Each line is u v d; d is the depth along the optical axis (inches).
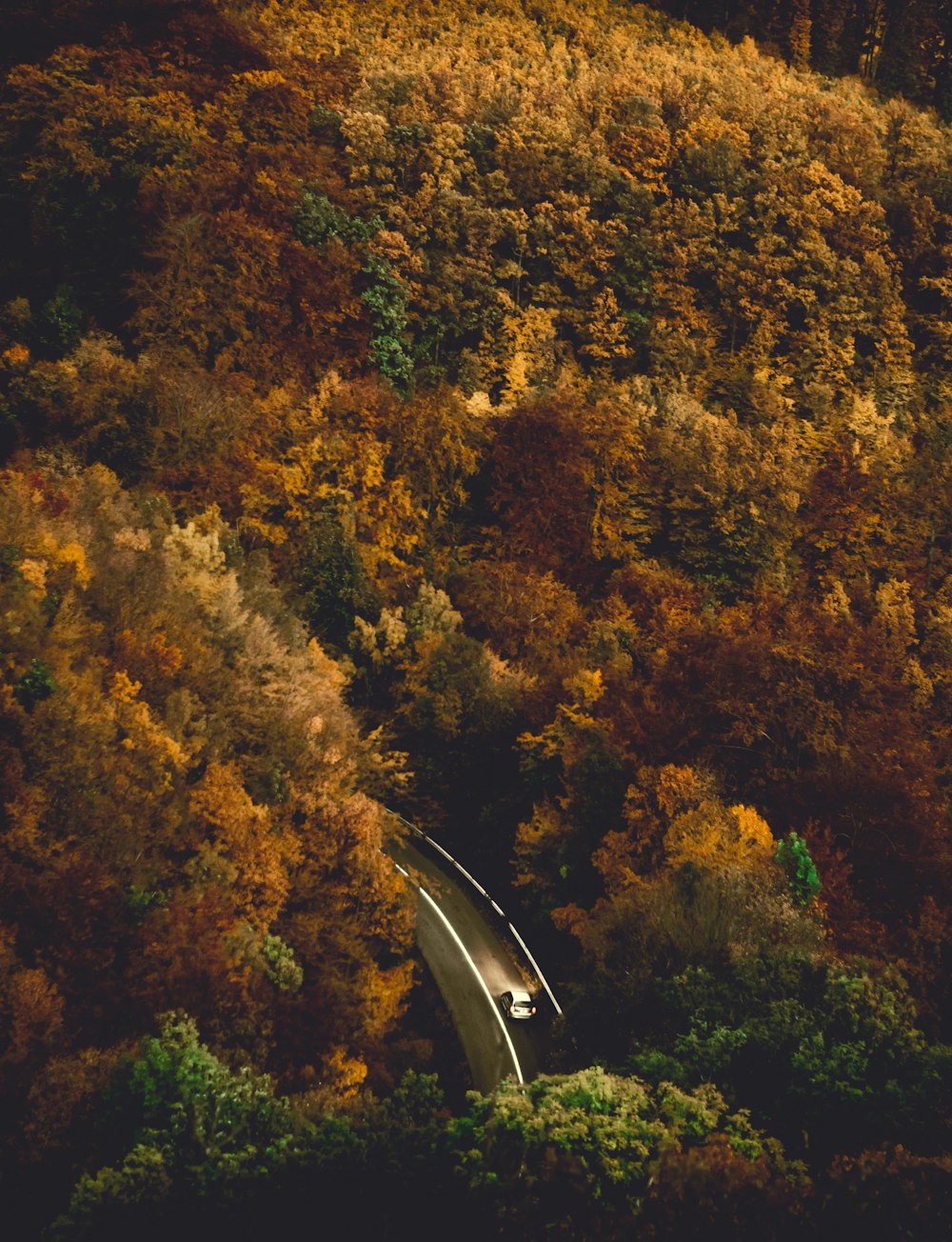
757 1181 864.3
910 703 2421.3
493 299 3922.2
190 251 3284.9
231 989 1400.1
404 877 1902.1
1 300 3336.6
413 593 2871.6
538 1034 1822.1
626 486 3385.8
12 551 1822.1
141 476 2748.5
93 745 1560.0
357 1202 937.5
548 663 2674.7
